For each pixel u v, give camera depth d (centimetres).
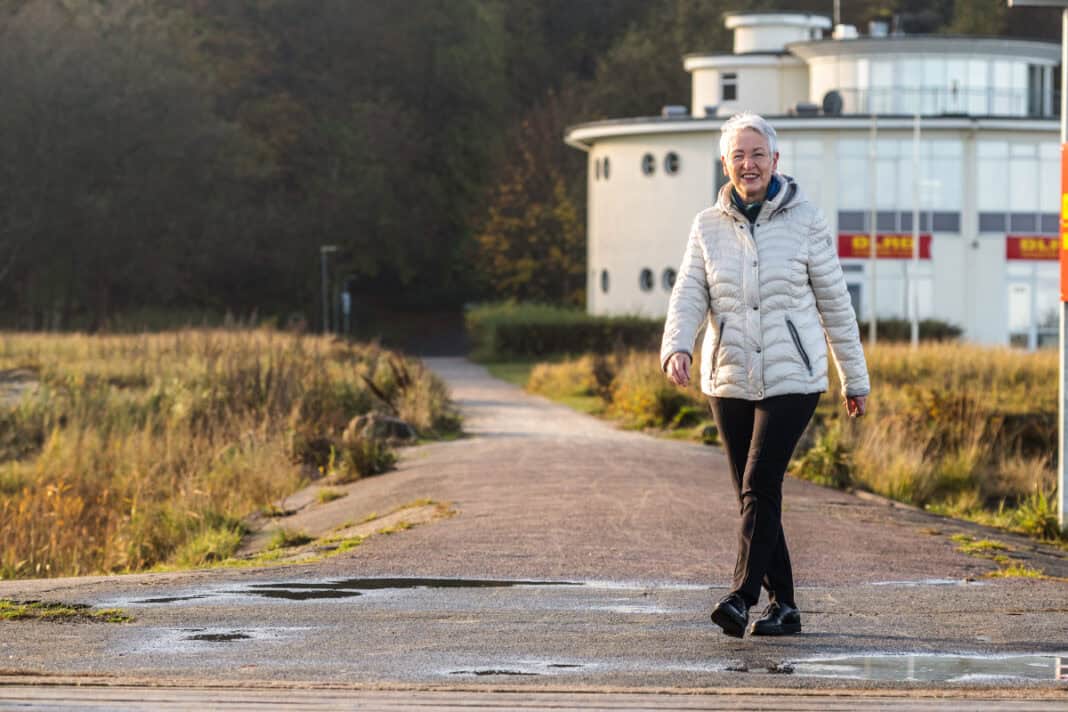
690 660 1188
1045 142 11419
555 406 6506
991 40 11294
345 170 17900
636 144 12219
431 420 4728
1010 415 4612
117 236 14438
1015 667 1161
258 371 4634
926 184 11375
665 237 12056
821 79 11569
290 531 2391
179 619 1384
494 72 19538
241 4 17962
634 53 17862
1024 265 11462
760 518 1273
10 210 13975
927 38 11238
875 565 1842
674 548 1923
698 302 1314
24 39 14088
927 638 1297
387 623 1368
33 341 7138
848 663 1177
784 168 11375
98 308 14975
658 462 3178
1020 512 2744
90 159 14225
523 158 17388
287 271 16850
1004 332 11456
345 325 15888
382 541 2012
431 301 19438
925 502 3325
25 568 2380
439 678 1110
